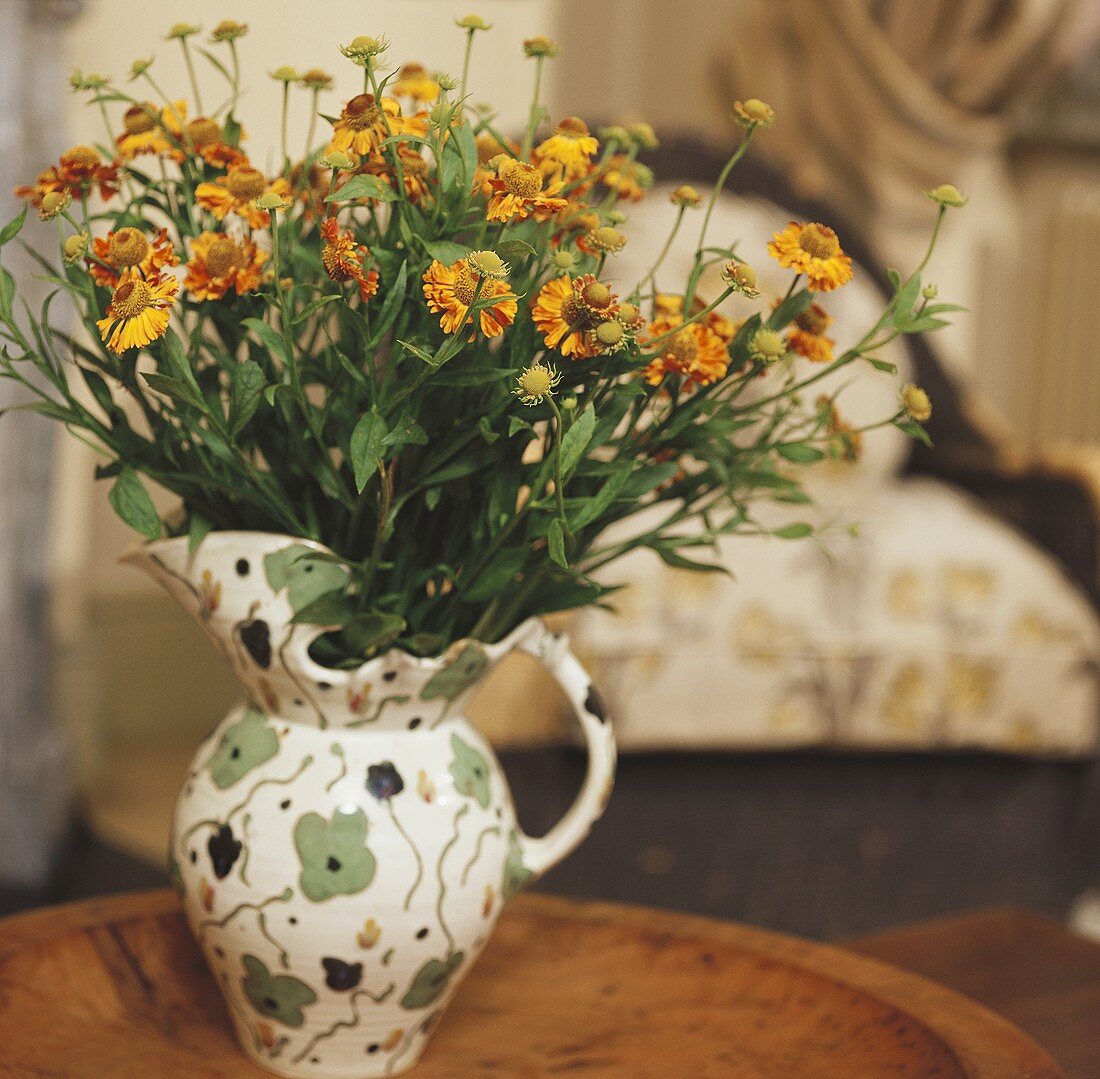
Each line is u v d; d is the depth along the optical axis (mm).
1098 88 3762
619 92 3627
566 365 679
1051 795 2162
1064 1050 944
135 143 710
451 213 667
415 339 653
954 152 3426
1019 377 3846
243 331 729
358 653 731
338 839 714
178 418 710
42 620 2244
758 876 2061
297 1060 754
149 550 745
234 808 729
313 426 676
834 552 2064
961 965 1093
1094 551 2176
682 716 1968
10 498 2146
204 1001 851
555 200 628
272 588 713
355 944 716
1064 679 2109
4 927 849
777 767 2068
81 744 2600
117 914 879
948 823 2139
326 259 629
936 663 2057
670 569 1979
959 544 2115
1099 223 3725
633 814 1995
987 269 3766
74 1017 806
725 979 880
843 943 1130
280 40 2229
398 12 2883
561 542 645
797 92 3395
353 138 655
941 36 3299
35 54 2055
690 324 683
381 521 676
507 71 3238
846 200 3439
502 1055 800
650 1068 789
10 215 1994
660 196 2486
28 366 2105
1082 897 2203
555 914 941
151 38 2555
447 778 750
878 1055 792
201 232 725
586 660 1927
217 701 3152
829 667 2016
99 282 665
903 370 2562
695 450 750
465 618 757
